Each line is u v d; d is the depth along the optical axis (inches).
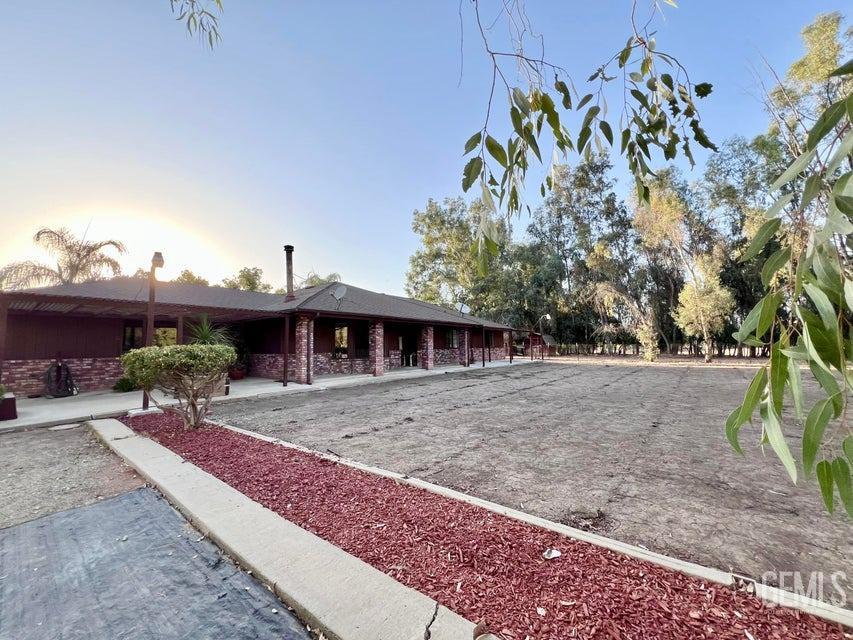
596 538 108.8
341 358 631.8
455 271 1389.0
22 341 422.0
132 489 154.9
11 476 171.0
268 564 97.6
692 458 187.5
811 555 101.6
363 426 264.8
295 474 165.3
